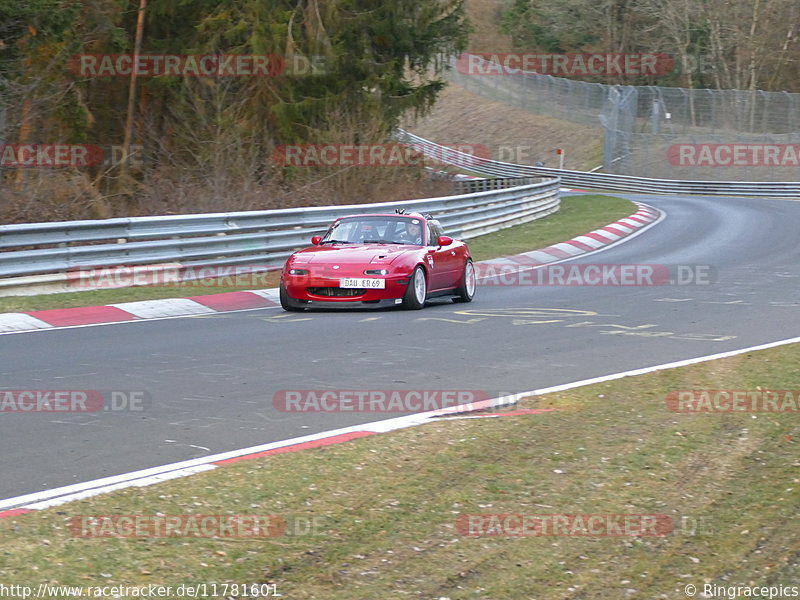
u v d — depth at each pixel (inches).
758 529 262.2
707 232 1455.5
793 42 3454.7
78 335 609.9
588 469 312.5
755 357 513.7
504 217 1405.0
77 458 328.5
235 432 364.8
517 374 481.7
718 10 3366.1
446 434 354.0
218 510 269.1
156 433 362.3
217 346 563.8
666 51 3762.3
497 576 231.8
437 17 1831.9
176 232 871.1
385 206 1093.8
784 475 307.7
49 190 1088.8
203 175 1326.3
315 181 1364.4
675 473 309.7
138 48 1588.3
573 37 4052.7
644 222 1626.5
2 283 746.8
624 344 573.3
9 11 1166.3
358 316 700.7
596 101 3548.2
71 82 1461.6
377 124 1481.3
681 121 3282.5
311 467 310.2
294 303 723.4
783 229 1478.8
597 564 239.8
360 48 1662.2
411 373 482.9
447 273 770.8
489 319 681.6
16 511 266.2
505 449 334.6
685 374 469.4
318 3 1589.6
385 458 321.7
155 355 532.4
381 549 245.1
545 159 3462.1
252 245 933.2
